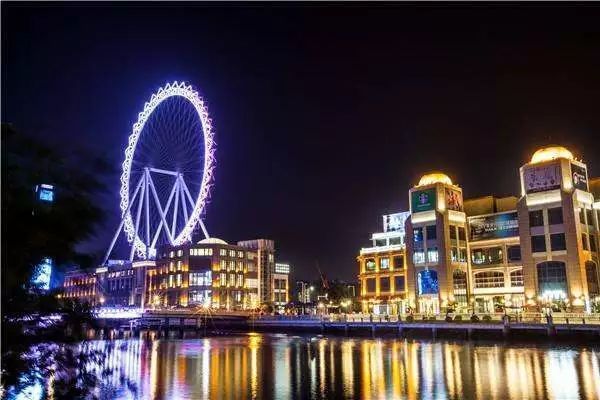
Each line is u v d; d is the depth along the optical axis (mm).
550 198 131250
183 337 138750
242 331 164625
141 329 172000
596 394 49906
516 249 142500
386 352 89562
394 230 177250
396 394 51406
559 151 136125
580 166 135500
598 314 104438
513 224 144125
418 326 120500
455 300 143750
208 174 173375
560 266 127500
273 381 59875
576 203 129000
